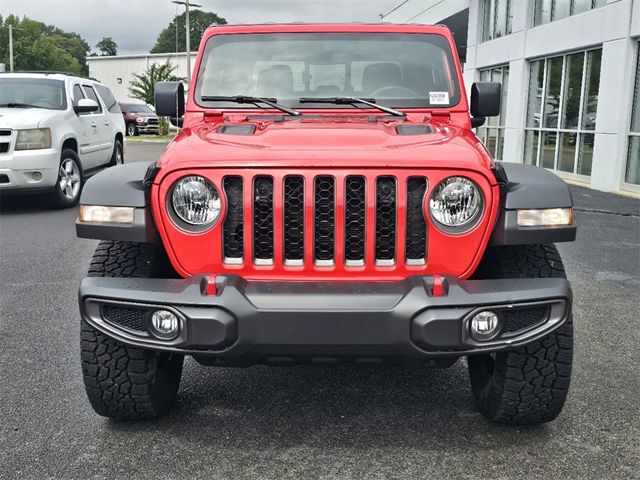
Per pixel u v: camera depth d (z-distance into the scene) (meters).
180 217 3.04
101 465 3.08
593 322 5.09
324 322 2.80
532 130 17.11
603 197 12.26
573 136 15.02
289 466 3.07
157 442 3.29
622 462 3.10
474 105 4.36
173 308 2.87
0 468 3.04
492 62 19.34
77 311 5.38
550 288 2.90
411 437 3.35
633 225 9.27
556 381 3.16
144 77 52.03
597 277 6.42
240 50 4.41
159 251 3.38
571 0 14.93
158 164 3.14
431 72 4.32
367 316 2.80
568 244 7.95
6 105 10.42
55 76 11.04
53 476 2.98
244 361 3.01
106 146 12.28
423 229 3.02
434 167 2.96
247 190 2.97
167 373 3.55
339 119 3.98
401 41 4.41
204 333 2.85
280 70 4.33
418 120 4.09
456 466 3.07
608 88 13.16
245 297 2.85
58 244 7.98
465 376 4.14
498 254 3.28
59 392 3.85
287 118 4.02
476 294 2.84
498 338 2.88
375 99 4.23
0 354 4.42
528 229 3.01
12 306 5.50
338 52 4.35
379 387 3.97
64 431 3.39
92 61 66.81
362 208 2.99
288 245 3.02
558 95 15.66
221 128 3.65
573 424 3.47
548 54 15.80
